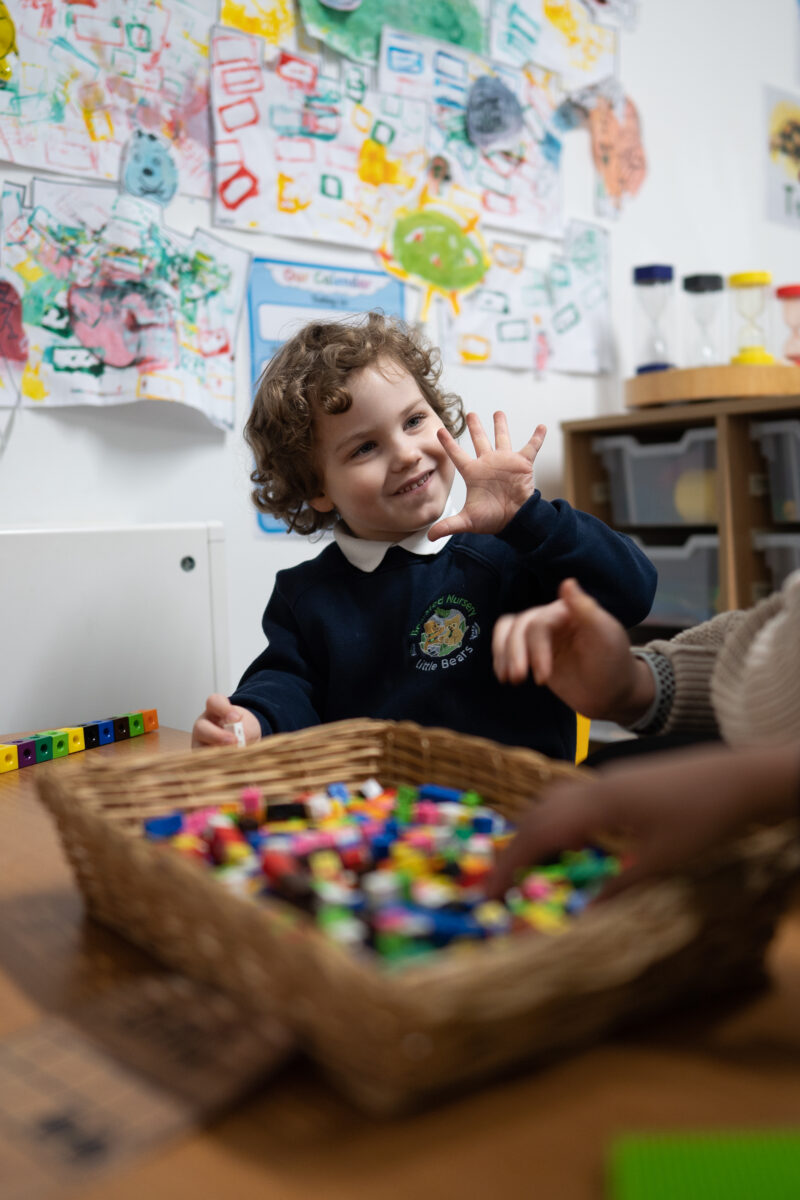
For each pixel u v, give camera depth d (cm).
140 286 166
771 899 46
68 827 57
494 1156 35
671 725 73
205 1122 37
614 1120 37
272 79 181
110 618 147
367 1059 36
